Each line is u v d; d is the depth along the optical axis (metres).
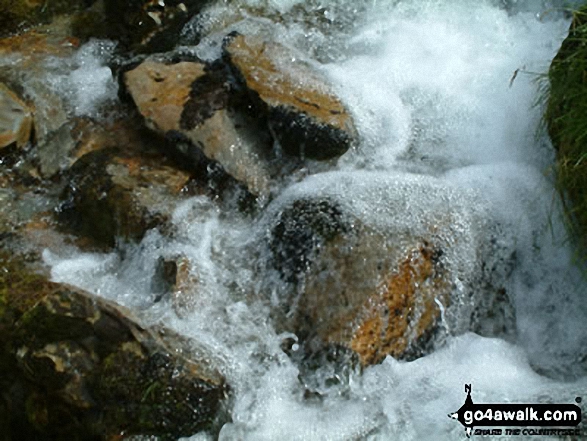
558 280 3.74
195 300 3.58
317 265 3.60
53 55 4.21
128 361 3.42
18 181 3.92
